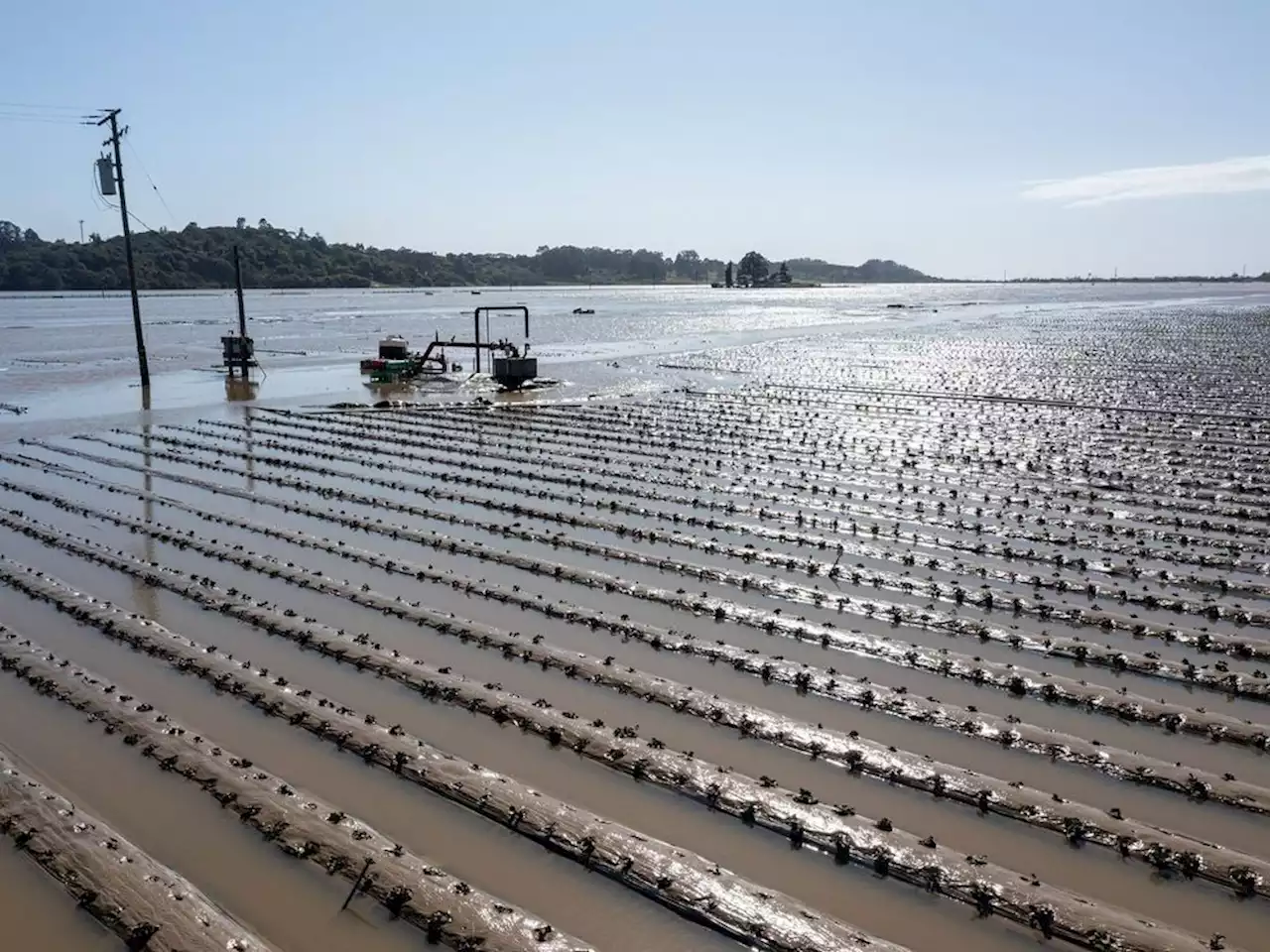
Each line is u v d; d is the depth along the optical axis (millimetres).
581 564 12508
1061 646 9609
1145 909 5812
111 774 7383
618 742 7602
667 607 10930
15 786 7066
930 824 6656
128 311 84250
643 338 52938
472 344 33812
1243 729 7879
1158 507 15383
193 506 15609
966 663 9141
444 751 7668
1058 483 16875
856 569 12000
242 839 6531
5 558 12781
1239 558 12680
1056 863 6242
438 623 10289
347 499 16078
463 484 17188
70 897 5973
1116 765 7340
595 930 5645
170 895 5875
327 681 9008
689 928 5652
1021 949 5465
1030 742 7684
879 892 5941
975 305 97250
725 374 34000
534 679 8969
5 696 8719
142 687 8930
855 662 9375
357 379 33719
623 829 6441
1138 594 11242
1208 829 6645
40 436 21984
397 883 5930
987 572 11984
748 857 6309
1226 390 27844
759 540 13500
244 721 8242
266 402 27609
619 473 17875
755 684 8844
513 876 6137
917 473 17719
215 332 57656
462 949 5430
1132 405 25438
